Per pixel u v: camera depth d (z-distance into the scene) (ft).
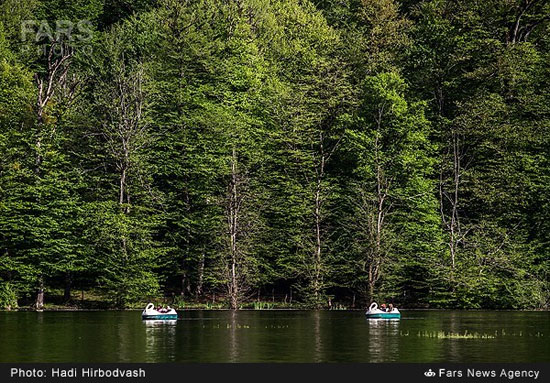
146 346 124.77
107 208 243.81
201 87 281.95
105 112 260.42
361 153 270.87
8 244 243.81
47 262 236.63
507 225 269.44
